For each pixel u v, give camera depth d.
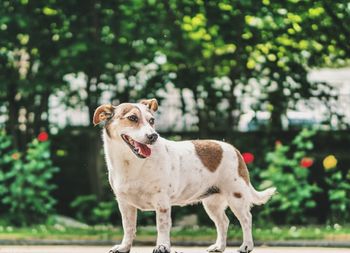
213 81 14.59
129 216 6.92
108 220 12.75
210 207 7.56
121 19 13.69
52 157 14.80
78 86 14.86
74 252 8.70
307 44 12.89
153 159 6.52
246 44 13.01
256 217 12.25
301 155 12.38
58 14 13.60
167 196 6.64
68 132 14.85
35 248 9.28
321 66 14.38
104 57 13.27
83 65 13.38
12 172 12.38
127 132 6.36
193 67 14.48
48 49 13.69
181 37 13.90
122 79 14.76
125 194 6.62
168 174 6.62
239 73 14.38
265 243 9.62
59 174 14.77
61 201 14.78
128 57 13.73
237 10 12.27
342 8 12.23
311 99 14.30
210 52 13.77
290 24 12.42
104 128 6.65
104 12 13.74
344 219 12.26
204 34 12.97
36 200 12.41
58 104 14.99
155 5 13.26
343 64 14.45
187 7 12.66
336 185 12.29
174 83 14.60
